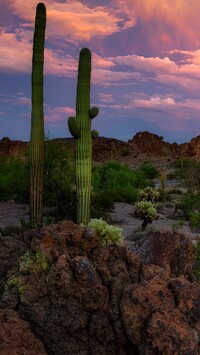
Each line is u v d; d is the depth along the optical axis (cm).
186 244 712
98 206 1897
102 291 454
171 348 390
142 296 433
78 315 444
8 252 522
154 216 1490
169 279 483
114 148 9531
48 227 530
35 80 1425
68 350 440
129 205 2283
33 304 455
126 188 2594
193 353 390
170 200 2688
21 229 1343
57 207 1833
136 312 426
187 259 710
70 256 511
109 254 508
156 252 688
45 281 463
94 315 443
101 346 437
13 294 466
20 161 2519
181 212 2091
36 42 1420
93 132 1357
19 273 477
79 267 455
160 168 6975
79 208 1365
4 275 503
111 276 479
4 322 434
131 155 9119
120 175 3134
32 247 493
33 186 1427
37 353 418
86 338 440
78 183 1358
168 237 709
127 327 422
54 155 1975
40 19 1419
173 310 421
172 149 9606
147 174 5031
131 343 432
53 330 445
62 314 446
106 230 831
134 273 491
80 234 526
